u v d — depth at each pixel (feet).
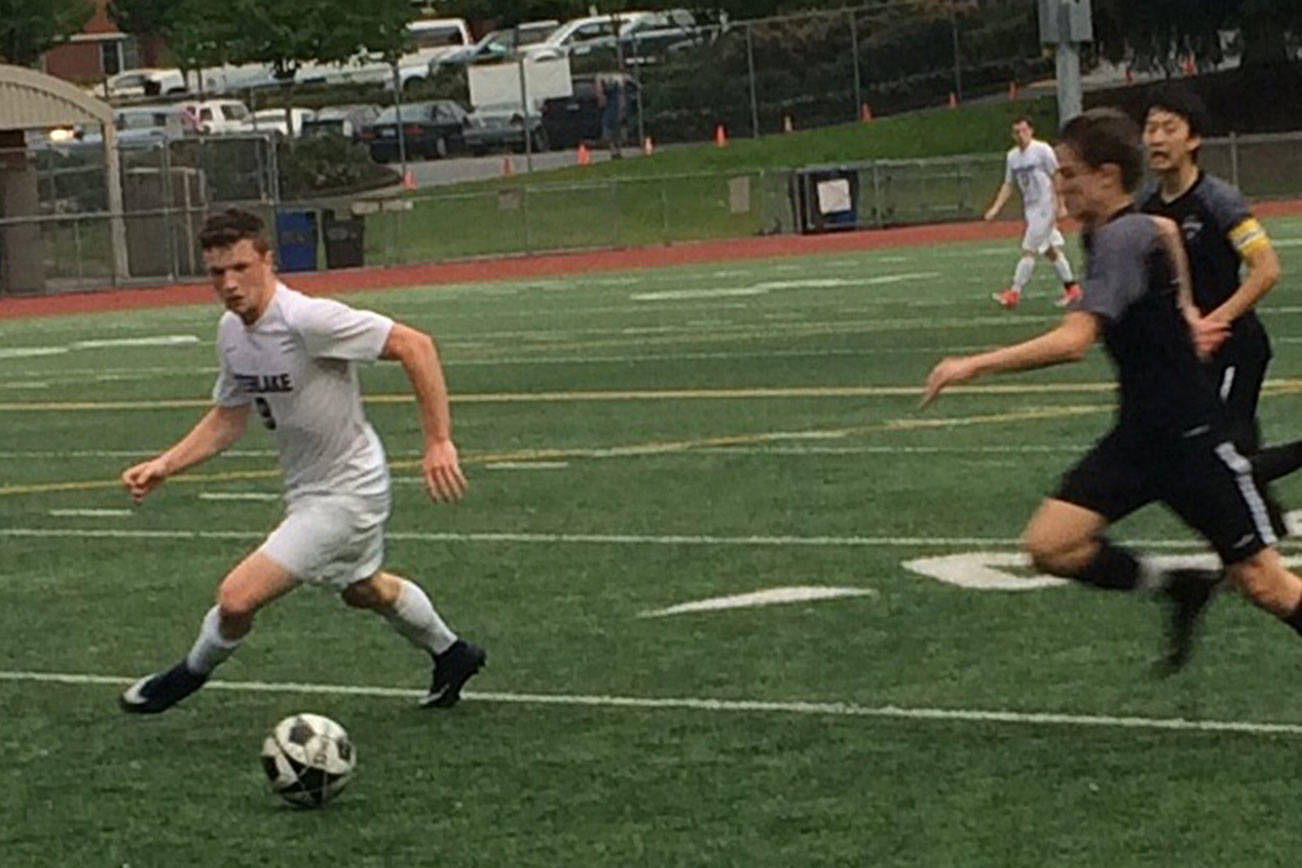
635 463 80.12
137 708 44.60
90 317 190.29
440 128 312.71
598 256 227.20
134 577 63.77
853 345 117.91
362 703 46.70
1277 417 81.46
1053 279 160.15
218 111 329.31
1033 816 36.35
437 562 62.90
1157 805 36.60
